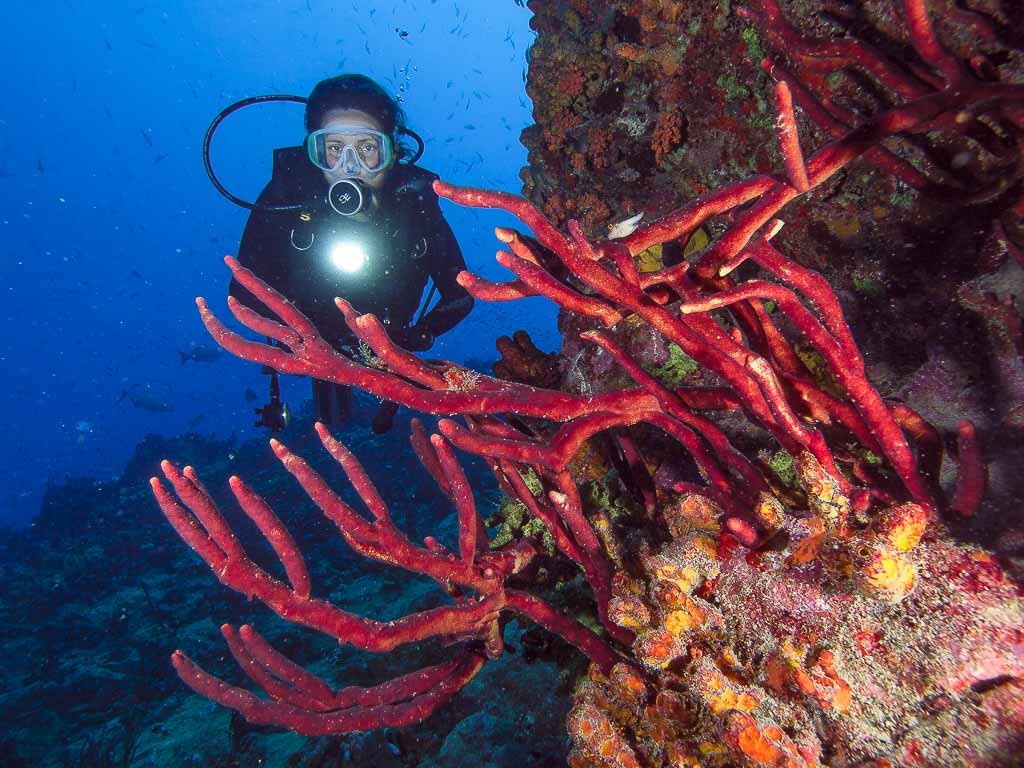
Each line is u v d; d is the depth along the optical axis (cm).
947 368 211
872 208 250
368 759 375
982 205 214
